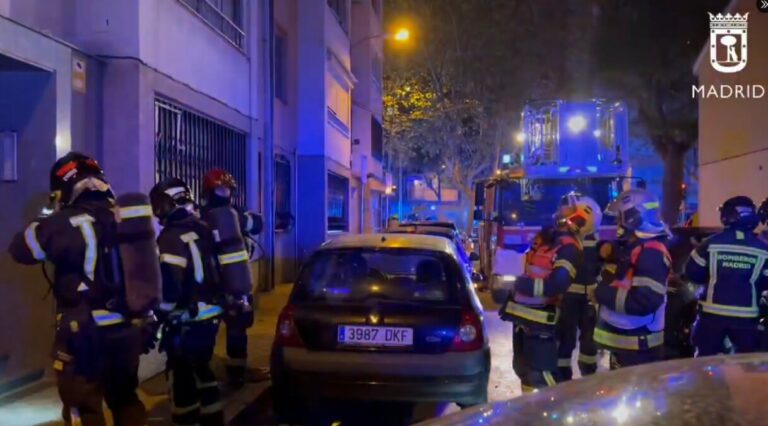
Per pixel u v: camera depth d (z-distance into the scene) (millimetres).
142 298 4148
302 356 5277
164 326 4910
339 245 5941
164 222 5074
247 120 12359
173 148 8820
